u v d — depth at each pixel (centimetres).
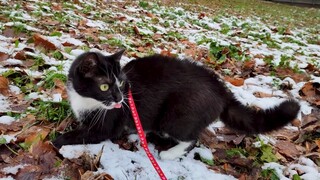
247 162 77
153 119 77
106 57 71
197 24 231
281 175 75
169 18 230
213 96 77
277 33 244
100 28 155
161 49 144
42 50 110
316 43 232
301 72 139
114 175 64
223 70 132
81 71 68
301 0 574
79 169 64
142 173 67
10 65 97
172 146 79
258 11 390
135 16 210
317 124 96
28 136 70
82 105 72
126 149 75
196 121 75
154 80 75
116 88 70
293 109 79
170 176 68
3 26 123
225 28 222
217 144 83
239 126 81
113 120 73
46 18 150
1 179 58
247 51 165
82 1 212
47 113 77
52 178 61
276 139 90
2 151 66
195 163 74
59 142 70
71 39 124
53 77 91
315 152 86
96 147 71
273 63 146
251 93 115
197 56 141
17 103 81
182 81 76
